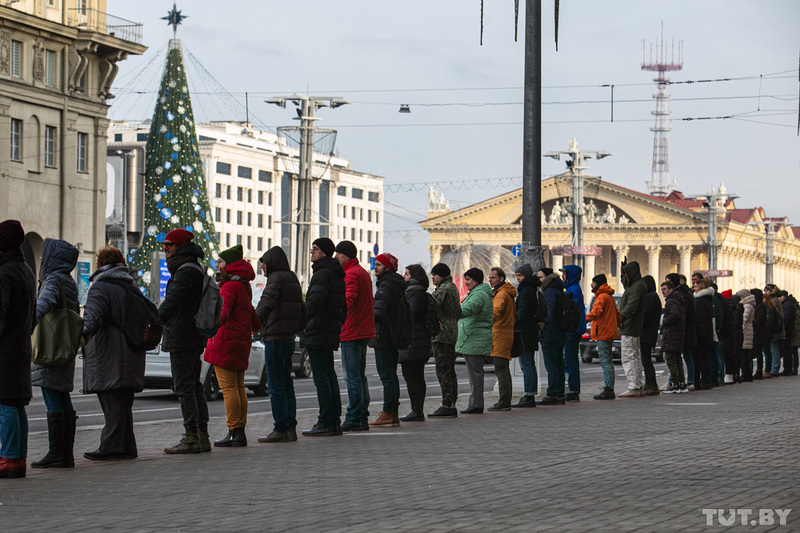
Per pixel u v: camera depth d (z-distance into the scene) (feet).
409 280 57.93
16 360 35.47
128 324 40.65
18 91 180.45
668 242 455.63
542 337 68.74
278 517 27.89
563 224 460.96
